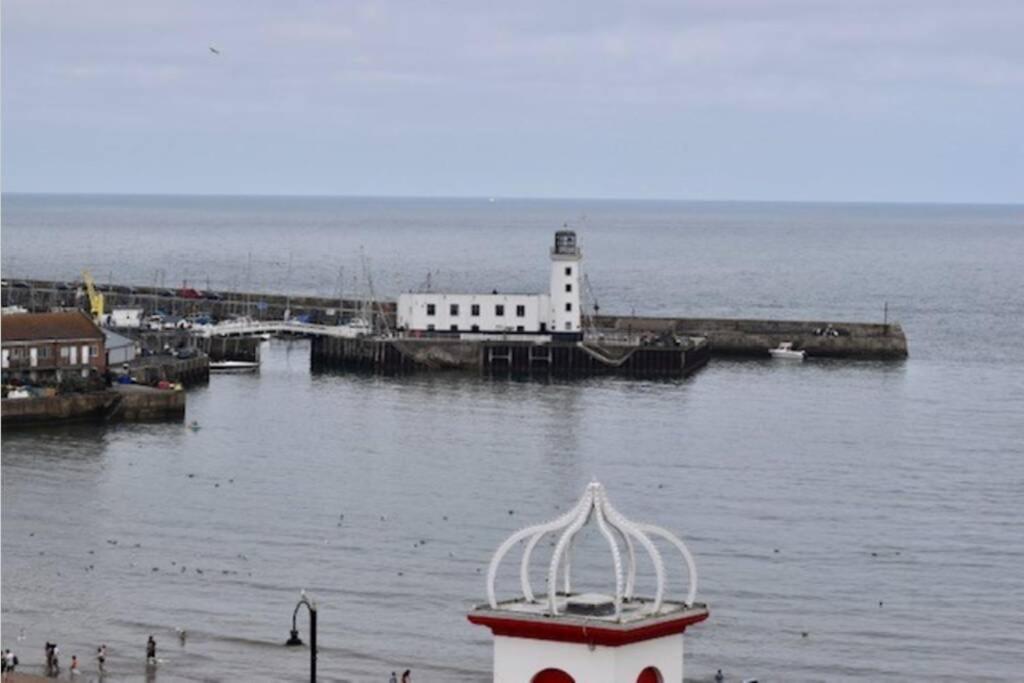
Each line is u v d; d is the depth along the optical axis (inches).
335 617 4822.8
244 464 7140.8
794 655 4485.7
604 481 6806.1
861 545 5684.1
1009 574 5329.7
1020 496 6565.0
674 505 6338.6
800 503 6387.8
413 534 5831.7
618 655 1304.1
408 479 6830.7
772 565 5393.7
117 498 6382.9
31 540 5674.2
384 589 5108.3
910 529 5940.0
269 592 5083.7
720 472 7012.8
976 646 4589.1
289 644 4571.9
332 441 7760.8
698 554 5516.7
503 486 6712.6
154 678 4296.3
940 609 4926.2
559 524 1355.8
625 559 5290.4
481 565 5383.9
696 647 4530.0
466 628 4722.0
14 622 4741.6
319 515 6127.0
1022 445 7780.5
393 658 4461.1
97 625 4736.7
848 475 6983.3
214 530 5876.0
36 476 6791.3
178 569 5334.6
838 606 4933.6
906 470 7116.1
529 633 1314.0
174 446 7559.1
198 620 4793.3
